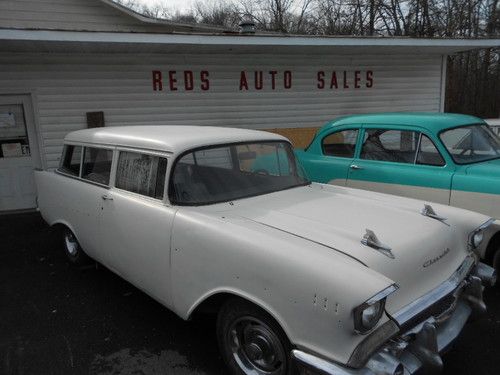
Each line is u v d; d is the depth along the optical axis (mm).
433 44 8953
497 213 3947
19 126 7883
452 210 3199
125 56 8258
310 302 2146
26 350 3215
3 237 6191
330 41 8305
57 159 8133
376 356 2096
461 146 4629
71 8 9734
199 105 8984
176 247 2879
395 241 2551
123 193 3471
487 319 3527
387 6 23203
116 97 8352
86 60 8031
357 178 5141
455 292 2658
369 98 10430
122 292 4184
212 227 2670
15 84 7664
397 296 2324
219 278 2596
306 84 9789
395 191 4777
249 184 3439
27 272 4766
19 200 8055
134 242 3299
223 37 7586
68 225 4391
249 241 2457
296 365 2217
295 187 3703
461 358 3008
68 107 8070
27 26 9383
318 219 2840
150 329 3486
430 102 11047
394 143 4926
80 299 4047
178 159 3094
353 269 2133
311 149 5832
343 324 2035
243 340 2656
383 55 10305
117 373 2922
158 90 8617
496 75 25375
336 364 2076
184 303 2902
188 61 8727
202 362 3031
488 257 4105
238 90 9234
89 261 4738
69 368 2984
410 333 2285
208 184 3197
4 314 3787
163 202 3059
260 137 3707
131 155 3467
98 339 3350
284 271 2252
